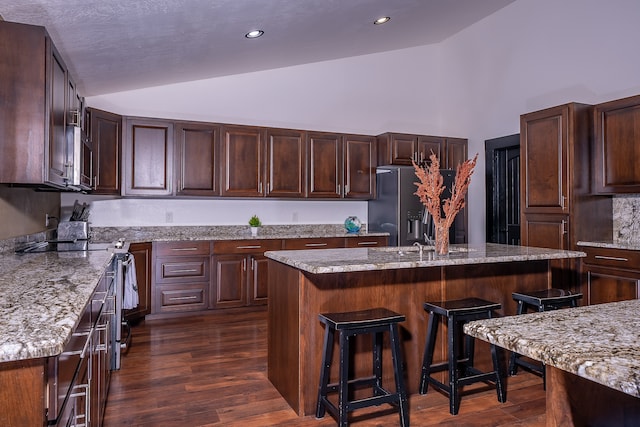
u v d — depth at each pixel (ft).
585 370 2.52
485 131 17.37
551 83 14.55
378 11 12.42
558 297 8.63
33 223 10.60
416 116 19.54
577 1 13.66
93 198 14.60
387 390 7.95
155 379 9.09
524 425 7.32
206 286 14.40
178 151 14.52
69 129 8.30
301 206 17.48
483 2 15.21
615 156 11.63
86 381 4.71
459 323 9.05
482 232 17.48
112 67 11.55
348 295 8.05
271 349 8.96
